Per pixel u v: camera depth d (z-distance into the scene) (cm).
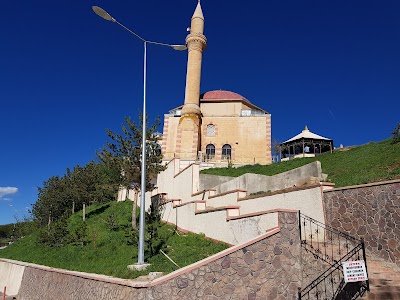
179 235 1520
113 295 863
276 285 855
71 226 2422
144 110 1240
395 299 751
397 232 949
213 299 784
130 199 2827
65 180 3172
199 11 4378
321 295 869
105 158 1839
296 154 3859
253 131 3994
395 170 1495
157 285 750
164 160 3797
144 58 1333
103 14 1201
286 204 1274
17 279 1802
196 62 4194
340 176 1833
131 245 1499
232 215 1271
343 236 1085
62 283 1215
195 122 3962
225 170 3080
